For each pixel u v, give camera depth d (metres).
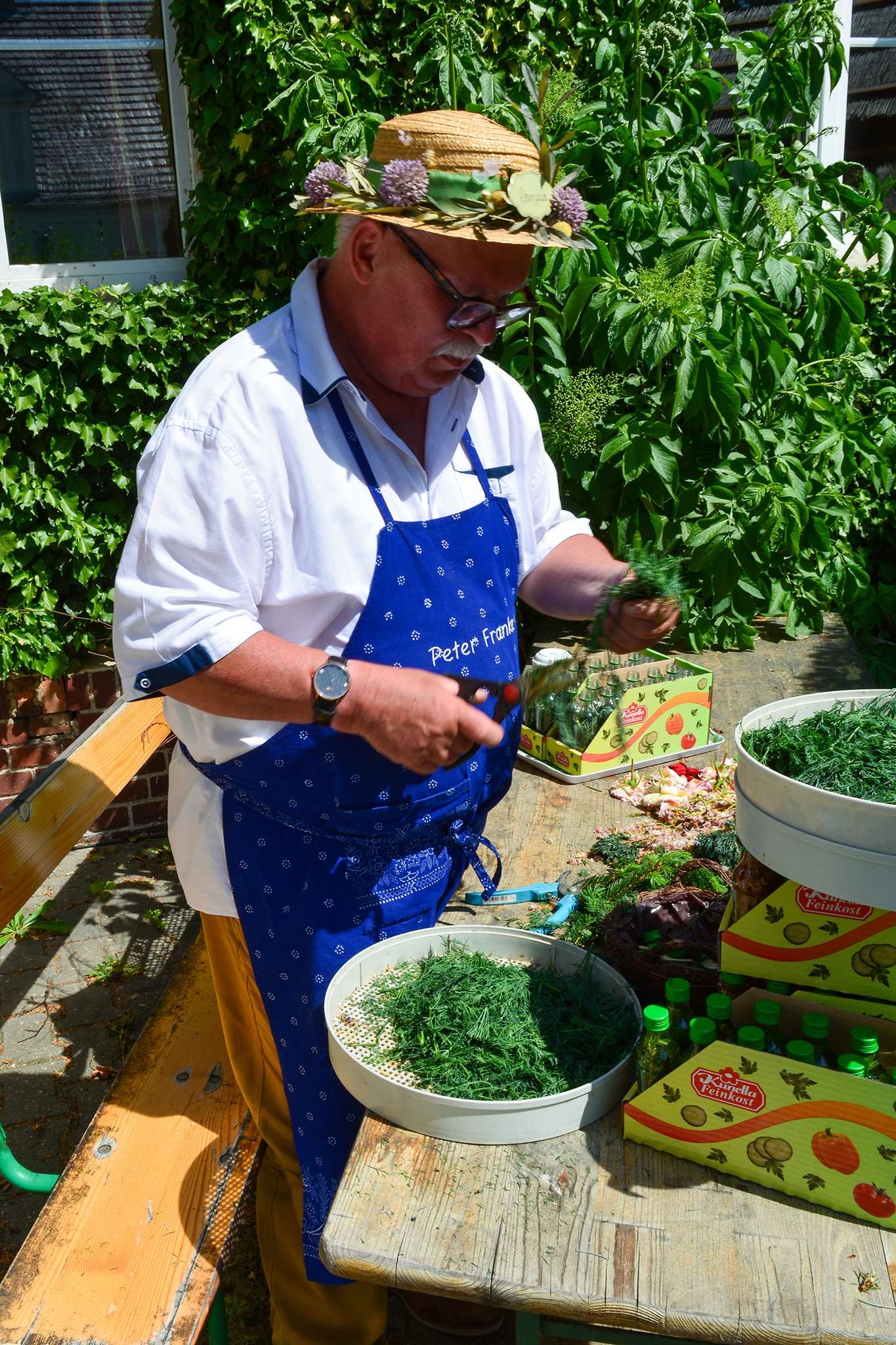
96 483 4.27
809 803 1.44
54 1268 1.90
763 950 1.56
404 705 1.58
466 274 1.59
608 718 2.76
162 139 4.25
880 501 5.05
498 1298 1.36
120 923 4.12
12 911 2.13
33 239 4.22
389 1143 1.58
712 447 3.95
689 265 3.73
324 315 1.76
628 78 4.08
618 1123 1.61
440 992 1.74
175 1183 2.09
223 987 2.13
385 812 1.84
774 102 4.21
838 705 1.74
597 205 3.81
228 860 1.90
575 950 1.84
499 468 1.98
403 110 4.23
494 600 1.92
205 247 4.26
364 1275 1.41
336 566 1.71
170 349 4.16
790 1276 1.37
